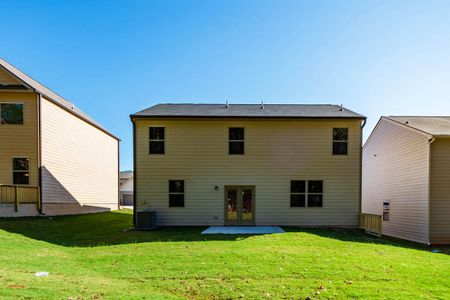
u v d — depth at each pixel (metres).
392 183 15.50
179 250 8.42
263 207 13.95
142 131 14.12
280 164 14.05
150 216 12.97
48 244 9.26
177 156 14.05
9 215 13.09
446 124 14.25
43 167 15.07
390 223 15.64
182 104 17.03
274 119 14.02
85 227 13.24
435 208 12.27
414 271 6.63
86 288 5.01
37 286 4.89
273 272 6.29
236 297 5.00
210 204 13.95
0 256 7.19
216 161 14.06
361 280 5.91
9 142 14.75
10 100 14.80
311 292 5.20
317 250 8.55
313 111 15.06
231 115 13.91
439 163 12.37
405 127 14.19
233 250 8.36
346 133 14.23
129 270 6.49
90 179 20.72
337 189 14.02
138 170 13.99
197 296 5.06
